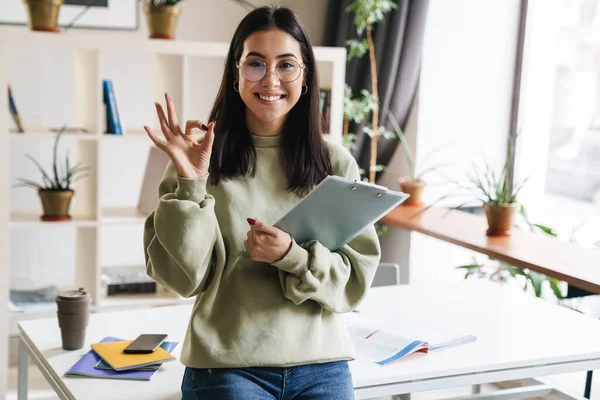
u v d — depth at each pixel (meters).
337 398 1.74
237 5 4.38
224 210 1.75
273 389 1.71
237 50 1.75
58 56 4.07
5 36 3.28
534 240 3.30
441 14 4.14
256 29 1.71
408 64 4.06
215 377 1.69
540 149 4.13
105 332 2.33
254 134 1.81
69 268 4.21
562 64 3.98
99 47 3.45
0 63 3.29
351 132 4.29
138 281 3.82
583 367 2.26
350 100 4.20
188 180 1.62
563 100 3.97
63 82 4.09
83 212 3.79
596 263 2.93
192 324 1.72
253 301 1.71
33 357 2.24
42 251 4.14
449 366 2.11
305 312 1.76
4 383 3.37
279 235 1.65
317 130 1.82
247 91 1.71
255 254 1.66
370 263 1.83
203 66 4.38
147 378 1.98
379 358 2.14
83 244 3.71
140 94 4.26
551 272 2.82
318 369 1.75
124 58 4.20
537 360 2.19
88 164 3.71
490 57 4.23
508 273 3.61
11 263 4.10
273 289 1.73
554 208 4.05
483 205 3.40
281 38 1.70
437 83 4.18
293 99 1.73
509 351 2.25
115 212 3.89
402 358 2.16
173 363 2.11
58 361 2.10
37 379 3.44
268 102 1.71
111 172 4.27
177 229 1.61
